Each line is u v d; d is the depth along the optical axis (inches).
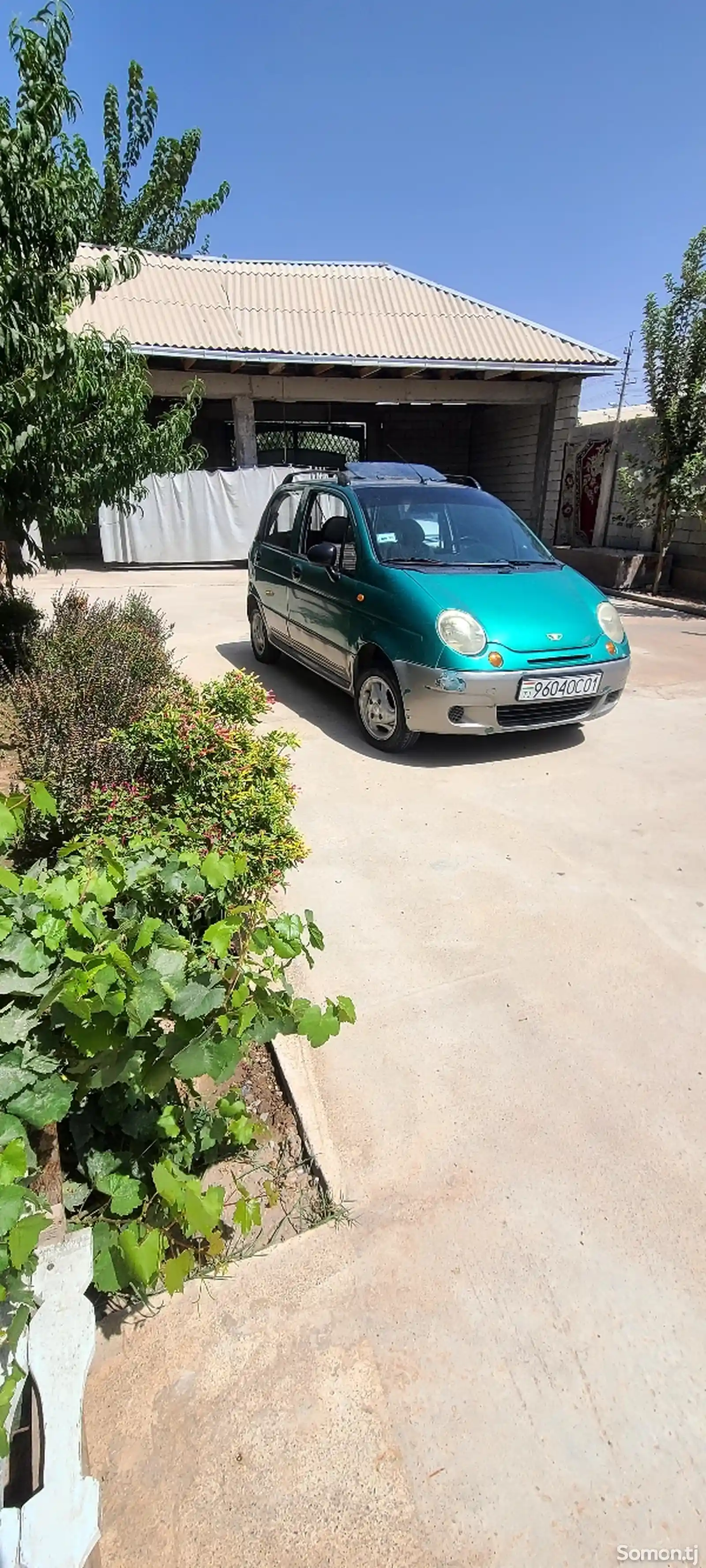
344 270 682.2
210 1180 83.4
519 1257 76.5
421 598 187.5
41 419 184.5
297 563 245.6
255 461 583.8
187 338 520.1
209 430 683.4
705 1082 98.5
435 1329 70.3
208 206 873.5
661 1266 76.0
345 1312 71.4
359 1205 81.4
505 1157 87.3
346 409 706.8
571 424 596.1
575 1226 79.7
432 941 125.3
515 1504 58.9
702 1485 60.5
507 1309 72.0
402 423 722.2
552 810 170.9
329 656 227.9
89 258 565.6
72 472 207.5
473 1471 60.7
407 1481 60.0
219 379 553.3
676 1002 112.7
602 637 197.6
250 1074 98.4
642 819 167.3
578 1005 111.6
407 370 555.8
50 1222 50.6
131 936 68.8
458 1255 76.6
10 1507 52.9
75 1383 54.5
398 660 188.9
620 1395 65.9
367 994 113.1
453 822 165.0
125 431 208.8
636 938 127.0
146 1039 66.3
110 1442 61.7
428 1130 90.5
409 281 669.9
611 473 532.1
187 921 92.1
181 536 578.6
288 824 126.1
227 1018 64.9
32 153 169.6
